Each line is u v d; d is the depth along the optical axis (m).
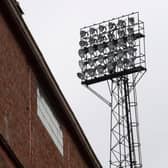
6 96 35.41
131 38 59.75
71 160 42.31
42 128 38.97
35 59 38.06
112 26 60.53
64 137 41.78
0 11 35.78
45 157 38.88
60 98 40.34
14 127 35.75
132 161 53.81
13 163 34.53
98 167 45.53
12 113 35.75
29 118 37.50
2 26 35.91
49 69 39.16
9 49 36.28
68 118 41.62
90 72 58.69
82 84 58.47
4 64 35.66
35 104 38.44
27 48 37.62
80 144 43.50
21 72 37.25
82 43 60.56
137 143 54.56
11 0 35.84
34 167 37.34
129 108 56.00
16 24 36.53
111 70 58.34
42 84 39.38
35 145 37.81
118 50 59.66
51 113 40.53
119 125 55.19
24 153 36.44
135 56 58.72
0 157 33.34
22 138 36.47
